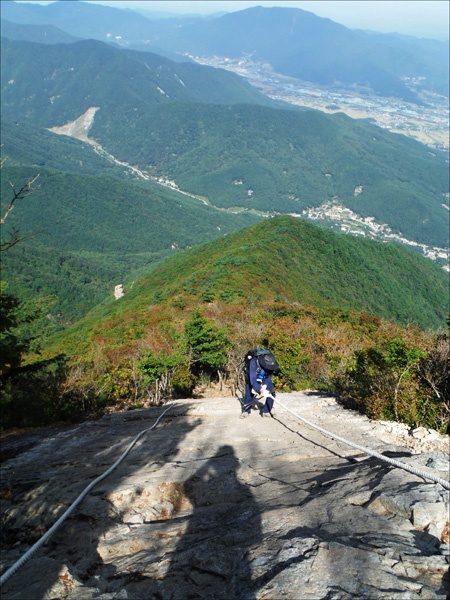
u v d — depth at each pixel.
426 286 87.62
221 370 22.56
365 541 2.81
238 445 6.58
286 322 26.03
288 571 2.51
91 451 7.36
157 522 4.19
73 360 18.48
